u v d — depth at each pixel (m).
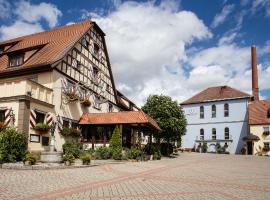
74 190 8.77
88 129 25.44
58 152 16.41
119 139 23.03
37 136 18.64
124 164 18.58
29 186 9.09
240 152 47.22
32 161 14.50
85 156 16.53
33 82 18.69
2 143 14.96
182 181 11.69
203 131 51.56
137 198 7.98
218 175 14.33
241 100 48.66
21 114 17.38
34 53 23.38
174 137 33.28
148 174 13.71
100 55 29.17
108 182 10.64
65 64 22.47
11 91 18.44
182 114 33.78
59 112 21.41
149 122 23.44
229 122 49.16
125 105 37.09
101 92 29.20
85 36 25.92
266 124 43.94
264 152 43.16
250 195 8.98
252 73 52.75
